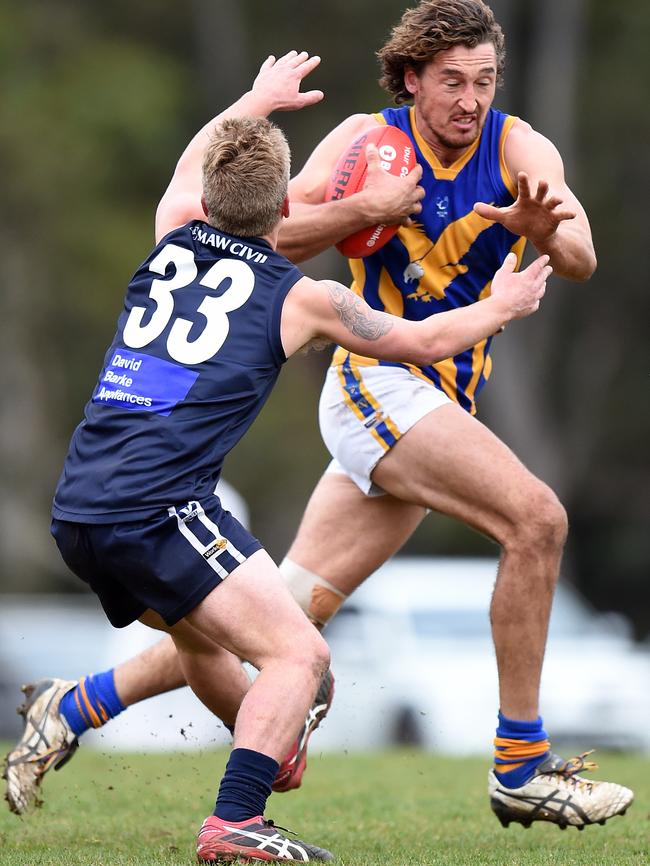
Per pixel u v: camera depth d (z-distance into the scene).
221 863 15.80
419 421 19.06
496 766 18.98
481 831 19.98
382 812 21.92
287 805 22.62
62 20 106.00
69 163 99.12
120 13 108.00
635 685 47.75
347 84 101.19
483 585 52.88
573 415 103.12
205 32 104.50
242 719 15.96
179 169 19.36
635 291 103.75
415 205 19.27
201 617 15.97
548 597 18.50
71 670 55.56
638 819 21.17
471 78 18.83
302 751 19.25
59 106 100.81
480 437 18.81
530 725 18.77
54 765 20.38
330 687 19.52
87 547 16.16
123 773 27.31
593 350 103.88
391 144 19.56
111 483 15.91
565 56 100.88
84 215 99.12
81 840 18.81
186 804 22.58
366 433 19.44
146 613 17.38
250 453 98.69
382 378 19.50
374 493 19.97
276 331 16.47
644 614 107.69
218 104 104.56
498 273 17.58
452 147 19.28
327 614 20.84
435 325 17.06
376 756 32.84
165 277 17.03
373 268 19.91
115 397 16.44
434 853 17.56
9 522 93.19
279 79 20.06
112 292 98.31
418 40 18.84
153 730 44.19
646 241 102.81
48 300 98.25
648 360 104.50
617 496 105.50
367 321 16.80
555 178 19.38
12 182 98.31
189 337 16.42
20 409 95.88
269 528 98.75
